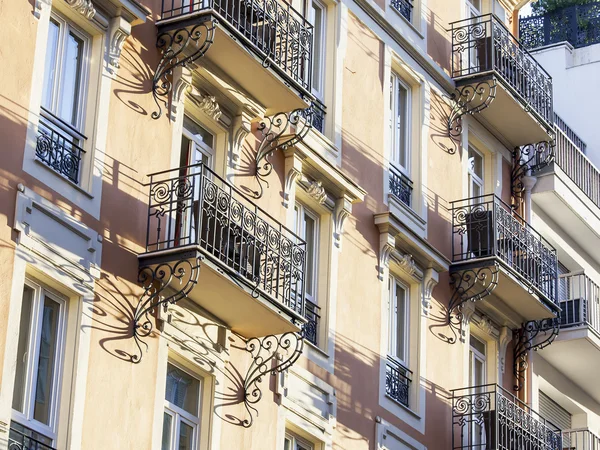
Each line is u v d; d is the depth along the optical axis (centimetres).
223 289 2345
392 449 2819
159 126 2406
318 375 2661
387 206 2984
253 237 2391
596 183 3812
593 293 3688
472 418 3081
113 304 2230
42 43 2194
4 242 2059
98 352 2183
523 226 3300
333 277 2762
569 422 3750
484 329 3266
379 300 2886
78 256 2184
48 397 2111
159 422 2273
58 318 2155
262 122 2658
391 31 3131
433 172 3194
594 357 3556
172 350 2336
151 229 2336
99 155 2272
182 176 2317
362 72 3008
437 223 3166
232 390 2452
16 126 2123
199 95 2516
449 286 3138
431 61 3244
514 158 3578
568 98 4384
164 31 2448
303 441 2625
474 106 3338
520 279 3206
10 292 2044
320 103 2878
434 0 3353
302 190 2738
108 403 2183
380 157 3003
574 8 5103
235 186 2562
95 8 2317
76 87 2286
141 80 2394
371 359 2820
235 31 2461
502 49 3375
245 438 2452
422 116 3192
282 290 2478
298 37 2639
